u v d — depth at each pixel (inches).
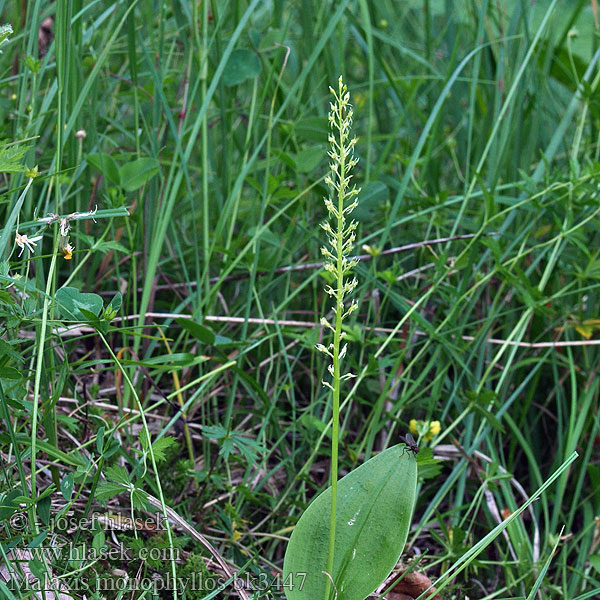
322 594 25.0
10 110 30.8
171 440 26.0
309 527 25.4
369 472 25.6
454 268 30.7
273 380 31.7
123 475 25.7
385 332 32.3
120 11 32.4
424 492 30.3
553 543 28.9
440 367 31.1
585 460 29.9
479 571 29.4
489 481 29.4
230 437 27.8
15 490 25.4
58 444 28.3
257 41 32.4
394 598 27.4
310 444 29.7
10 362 26.5
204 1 30.8
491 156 32.3
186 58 32.1
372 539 25.2
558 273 32.6
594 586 28.8
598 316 32.0
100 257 31.3
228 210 30.8
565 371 31.8
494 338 32.7
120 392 29.1
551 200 31.8
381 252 31.3
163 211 30.3
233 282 33.1
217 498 28.8
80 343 31.2
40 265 27.5
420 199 32.7
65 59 28.9
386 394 29.5
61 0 27.8
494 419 29.5
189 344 31.7
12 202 28.0
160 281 33.0
